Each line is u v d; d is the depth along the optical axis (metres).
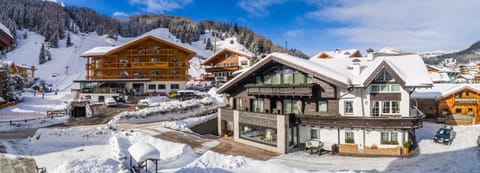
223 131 30.59
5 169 12.34
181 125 29.39
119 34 184.25
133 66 56.97
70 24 156.62
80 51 122.88
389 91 23.27
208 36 197.50
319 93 24.36
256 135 27.09
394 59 27.56
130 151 12.83
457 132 31.17
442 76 49.84
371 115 23.48
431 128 34.00
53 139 24.02
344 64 28.84
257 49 167.00
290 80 25.95
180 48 57.06
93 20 181.25
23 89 58.12
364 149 23.55
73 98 46.78
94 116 34.12
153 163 16.58
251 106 28.80
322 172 15.46
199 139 26.75
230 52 62.97
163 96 49.03
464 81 66.50
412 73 24.44
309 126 25.33
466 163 20.64
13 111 38.59
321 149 23.89
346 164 20.80
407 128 22.28
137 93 52.12
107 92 47.34
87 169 12.95
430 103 39.50
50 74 91.81
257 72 27.62
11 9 142.62
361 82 22.52
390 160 21.66
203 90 59.91
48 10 159.00
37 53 112.75
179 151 20.31
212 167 15.69
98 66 58.28
